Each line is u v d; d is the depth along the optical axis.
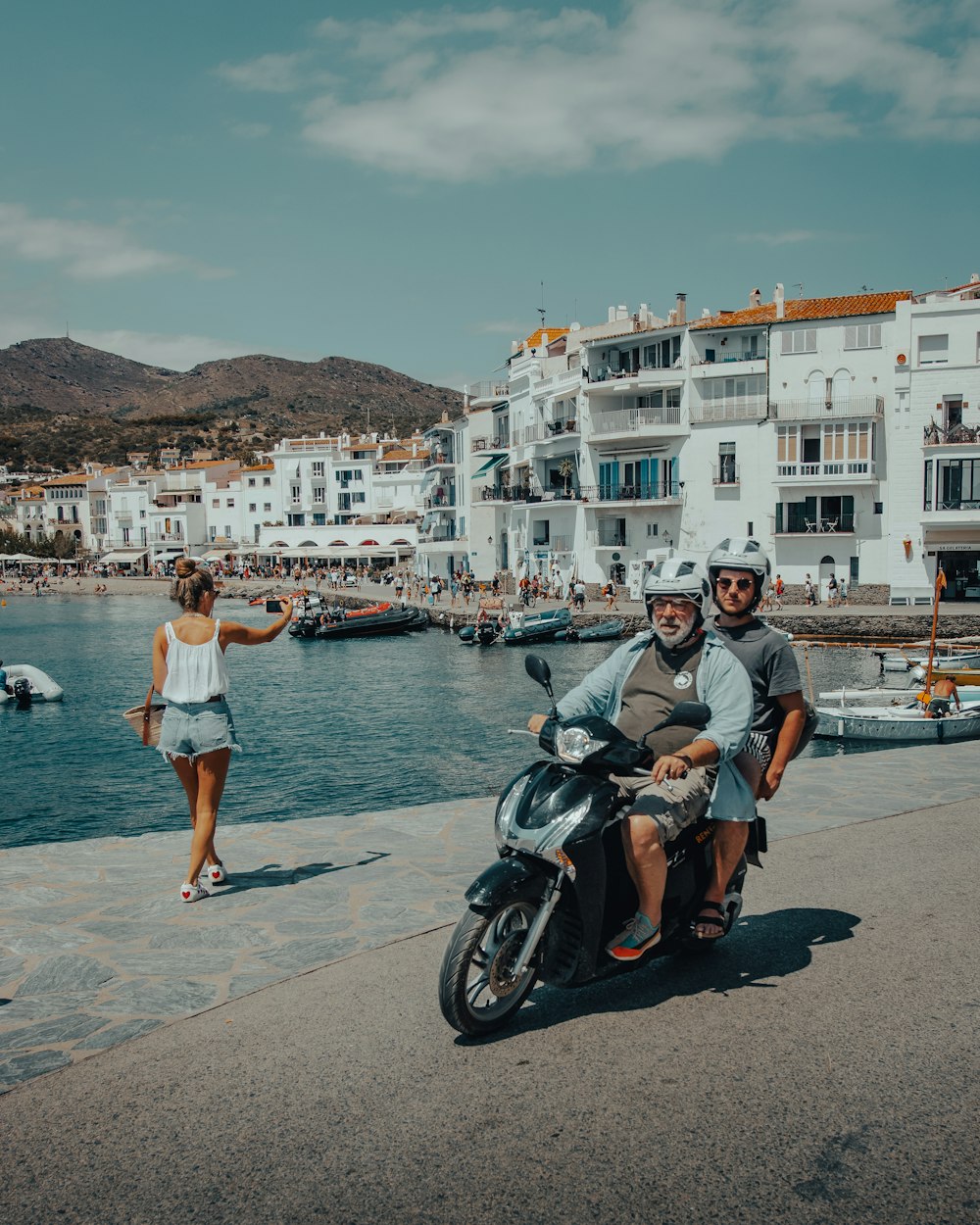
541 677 4.99
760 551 5.30
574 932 4.52
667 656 4.88
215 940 5.68
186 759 6.40
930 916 5.89
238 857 7.46
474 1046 4.36
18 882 6.86
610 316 72.06
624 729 4.88
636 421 60.25
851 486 56.12
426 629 66.62
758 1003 4.77
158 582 128.12
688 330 59.38
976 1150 3.50
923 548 52.00
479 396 84.44
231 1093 3.98
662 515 61.47
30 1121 3.81
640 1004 4.80
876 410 55.12
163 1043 4.43
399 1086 4.01
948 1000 4.73
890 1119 3.71
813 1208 3.20
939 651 37.34
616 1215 3.18
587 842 4.41
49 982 5.12
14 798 22.17
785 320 56.75
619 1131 3.65
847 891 6.45
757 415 57.75
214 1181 3.40
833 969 5.15
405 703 35.78
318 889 6.59
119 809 21.06
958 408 50.97
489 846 7.67
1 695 37.62
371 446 132.00
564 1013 4.71
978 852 7.27
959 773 10.16
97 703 37.91
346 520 131.62
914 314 51.12
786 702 5.21
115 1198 3.32
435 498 93.94
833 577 56.44
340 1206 3.25
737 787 4.90
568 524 67.81
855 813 8.55
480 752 26.64
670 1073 4.09
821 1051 4.26
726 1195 3.28
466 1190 3.32
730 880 5.10
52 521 165.00
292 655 54.75
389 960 5.34
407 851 7.55
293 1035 4.48
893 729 22.34
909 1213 3.17
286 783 23.27
